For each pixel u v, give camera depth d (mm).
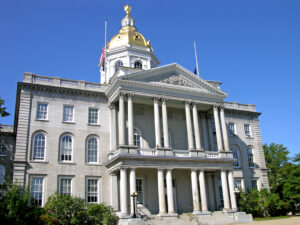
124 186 39875
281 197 60188
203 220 41812
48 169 42344
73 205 35594
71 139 45375
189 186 49312
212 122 56656
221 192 51906
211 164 46656
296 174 60062
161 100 46812
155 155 42688
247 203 50594
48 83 45875
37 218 31500
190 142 46531
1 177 46250
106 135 47344
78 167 44156
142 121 49562
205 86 50812
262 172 59562
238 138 59562
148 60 62406
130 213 41156
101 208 37875
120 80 44000
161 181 42406
